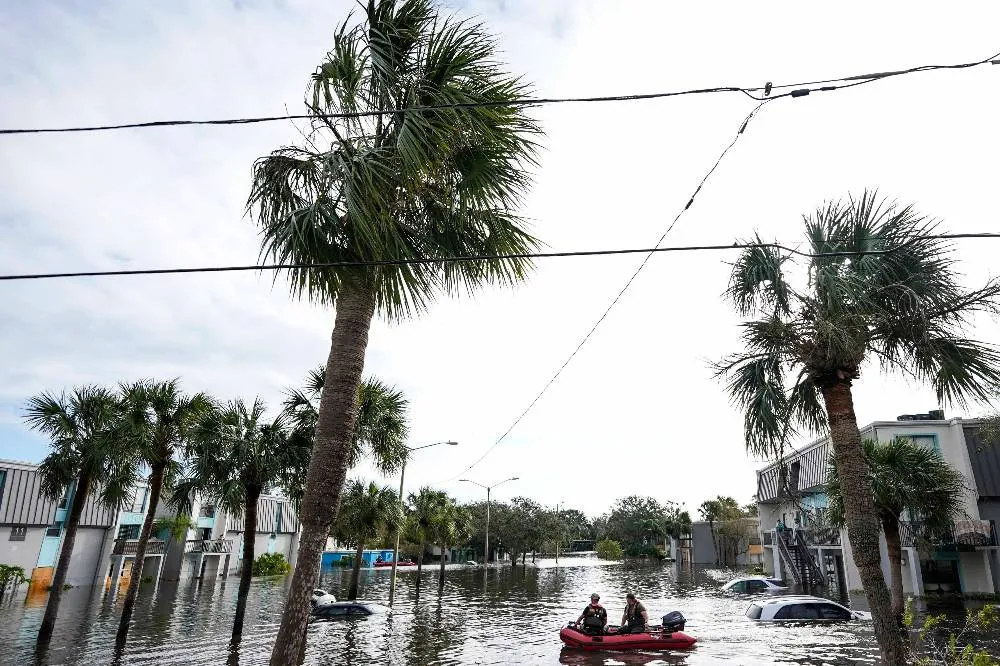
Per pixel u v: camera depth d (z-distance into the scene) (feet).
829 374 33.45
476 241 30.73
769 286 34.83
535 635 70.03
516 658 56.24
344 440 26.96
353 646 62.28
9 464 118.42
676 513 326.85
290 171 29.04
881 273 32.94
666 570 228.22
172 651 59.88
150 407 62.80
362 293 28.43
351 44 26.50
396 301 29.50
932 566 98.89
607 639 59.57
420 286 29.55
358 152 25.76
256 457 60.29
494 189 29.40
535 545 272.72
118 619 84.99
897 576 58.39
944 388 32.55
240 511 65.62
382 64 26.27
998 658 47.70
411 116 25.64
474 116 27.20
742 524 241.76
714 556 261.44
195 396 63.87
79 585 129.80
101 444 63.16
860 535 31.04
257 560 183.01
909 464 63.46
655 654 56.70
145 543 63.26
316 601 91.81
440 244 30.42
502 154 28.48
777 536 144.05
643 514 388.37
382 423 64.18
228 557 177.99
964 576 95.81
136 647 62.03
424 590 138.31
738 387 36.24
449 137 26.73
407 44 28.43
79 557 130.82
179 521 156.25
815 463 127.13
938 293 31.65
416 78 27.63
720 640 62.23
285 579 167.73
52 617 63.82
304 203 28.43
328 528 26.53
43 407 64.85
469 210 29.89
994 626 63.21
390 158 26.25
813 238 34.63
